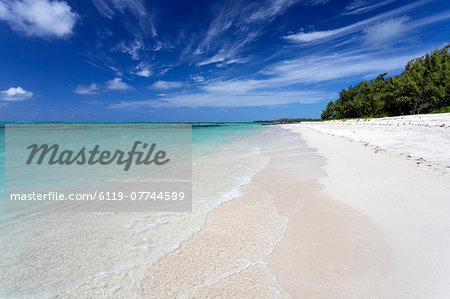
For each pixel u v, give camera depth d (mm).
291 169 6676
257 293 2115
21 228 3252
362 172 5773
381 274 2287
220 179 5875
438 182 4707
